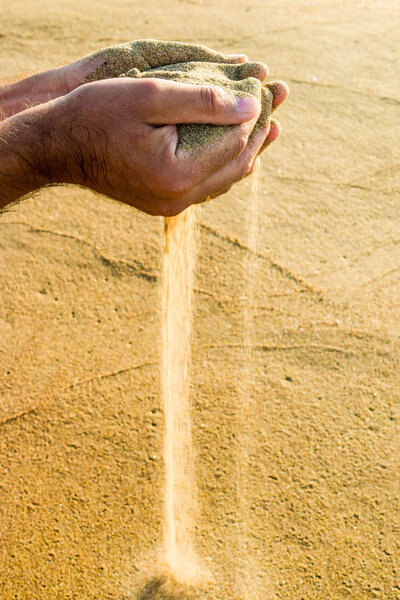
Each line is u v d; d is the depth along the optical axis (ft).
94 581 2.44
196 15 5.89
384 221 3.59
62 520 2.56
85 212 3.71
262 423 2.76
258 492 2.59
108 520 2.56
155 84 1.89
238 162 2.02
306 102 4.55
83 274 3.34
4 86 2.25
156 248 3.47
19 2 6.41
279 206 3.71
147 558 2.48
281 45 5.25
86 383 2.90
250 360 2.94
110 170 1.97
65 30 5.70
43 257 3.43
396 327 3.02
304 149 4.13
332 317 3.08
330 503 2.56
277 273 3.30
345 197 3.76
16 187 1.98
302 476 2.62
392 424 2.73
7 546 2.51
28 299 3.21
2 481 2.64
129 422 2.78
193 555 2.48
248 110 1.94
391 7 5.91
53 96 2.23
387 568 2.41
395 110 4.44
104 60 2.18
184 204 2.04
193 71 2.09
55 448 2.72
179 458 2.68
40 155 1.93
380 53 5.09
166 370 2.83
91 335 3.06
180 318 2.75
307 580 2.41
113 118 1.90
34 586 2.43
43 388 2.89
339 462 2.64
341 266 3.33
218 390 2.85
